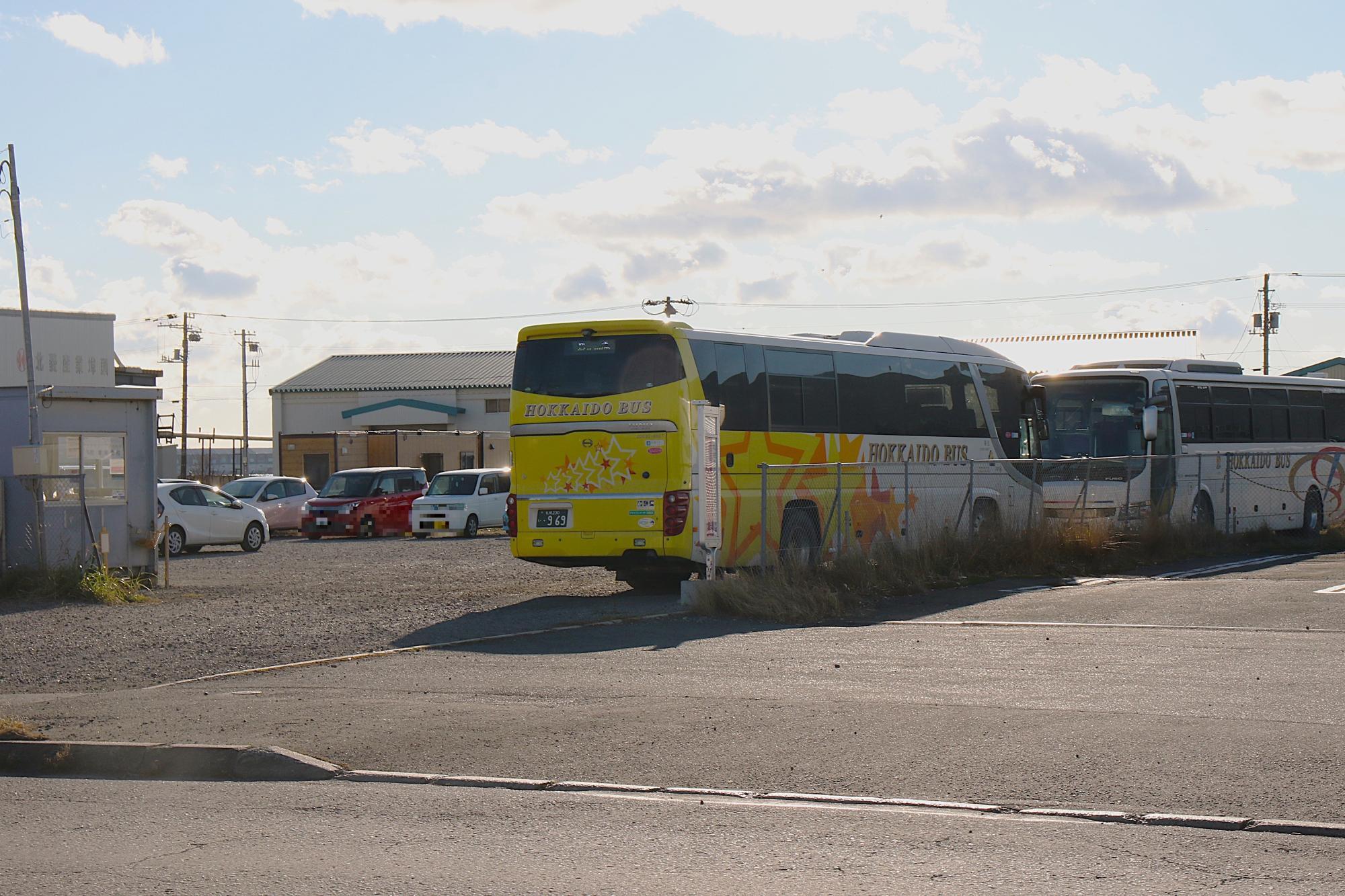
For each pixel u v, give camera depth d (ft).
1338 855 20.45
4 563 65.57
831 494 69.31
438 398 271.69
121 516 69.62
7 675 43.52
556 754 29.01
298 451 170.60
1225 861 20.18
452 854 21.45
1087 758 26.94
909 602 59.11
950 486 76.84
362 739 30.76
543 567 83.51
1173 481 83.61
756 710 33.12
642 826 23.09
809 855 20.98
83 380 186.29
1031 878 19.44
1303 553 82.33
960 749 28.14
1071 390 86.22
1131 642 44.60
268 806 25.52
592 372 61.41
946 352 78.74
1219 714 31.14
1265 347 236.22
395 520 129.29
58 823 24.44
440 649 46.70
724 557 63.72
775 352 67.15
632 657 43.52
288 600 63.77
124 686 41.27
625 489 60.39
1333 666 38.27
